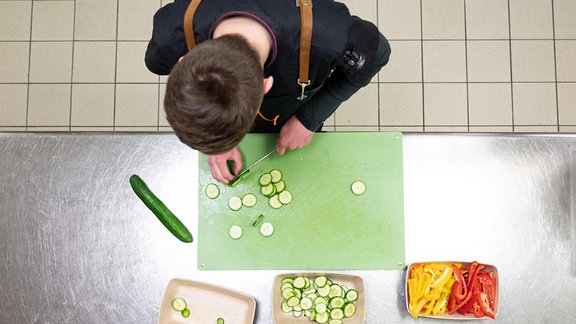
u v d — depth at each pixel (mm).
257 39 979
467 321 1449
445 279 1411
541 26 2266
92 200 1482
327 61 1119
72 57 2252
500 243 1475
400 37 2256
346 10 1145
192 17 1040
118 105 2244
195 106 755
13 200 1481
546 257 1467
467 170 1498
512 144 1499
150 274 1460
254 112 805
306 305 1450
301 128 1382
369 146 1508
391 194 1495
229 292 1438
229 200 1488
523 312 1442
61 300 1450
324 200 1494
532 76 2252
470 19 2262
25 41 2258
